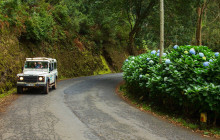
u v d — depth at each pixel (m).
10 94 11.30
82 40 30.59
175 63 7.14
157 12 21.45
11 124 5.87
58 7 27.62
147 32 23.81
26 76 11.30
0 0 15.82
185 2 20.20
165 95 7.68
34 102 9.16
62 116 6.90
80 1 34.38
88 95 11.58
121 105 9.16
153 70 8.19
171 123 6.49
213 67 6.01
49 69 12.94
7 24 15.44
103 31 35.06
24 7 19.66
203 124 5.93
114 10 26.03
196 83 6.32
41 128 5.57
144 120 6.75
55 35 23.84
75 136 5.04
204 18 25.33
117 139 4.91
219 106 5.62
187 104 6.58
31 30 18.19
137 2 25.28
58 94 11.65
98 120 6.56
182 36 20.80
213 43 25.05
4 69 12.88
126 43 41.19
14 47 15.67
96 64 30.62
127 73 12.35
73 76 24.72
